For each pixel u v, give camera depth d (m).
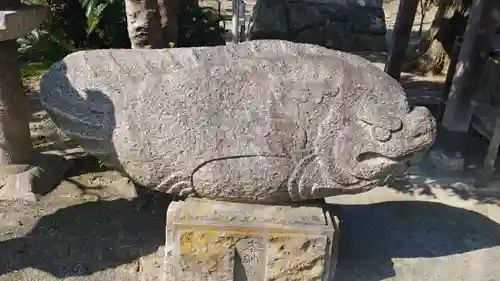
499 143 3.90
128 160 2.61
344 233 3.33
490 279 2.94
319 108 2.49
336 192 2.62
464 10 7.20
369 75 2.55
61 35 6.00
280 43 2.67
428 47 7.73
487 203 3.83
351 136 2.49
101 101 2.58
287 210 2.66
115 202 3.52
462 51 4.36
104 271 2.83
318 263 2.58
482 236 3.38
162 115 2.52
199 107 2.51
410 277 2.93
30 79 5.77
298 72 2.53
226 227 2.52
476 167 4.45
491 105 4.77
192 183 2.59
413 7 5.59
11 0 3.16
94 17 6.05
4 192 3.48
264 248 2.56
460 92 4.41
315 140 2.49
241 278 2.65
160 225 3.28
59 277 2.77
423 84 7.03
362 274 2.93
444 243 3.28
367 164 2.52
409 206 3.73
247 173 2.51
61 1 6.41
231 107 2.51
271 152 2.48
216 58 2.59
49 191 3.61
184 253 2.57
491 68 4.79
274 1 9.30
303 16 9.30
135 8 3.57
